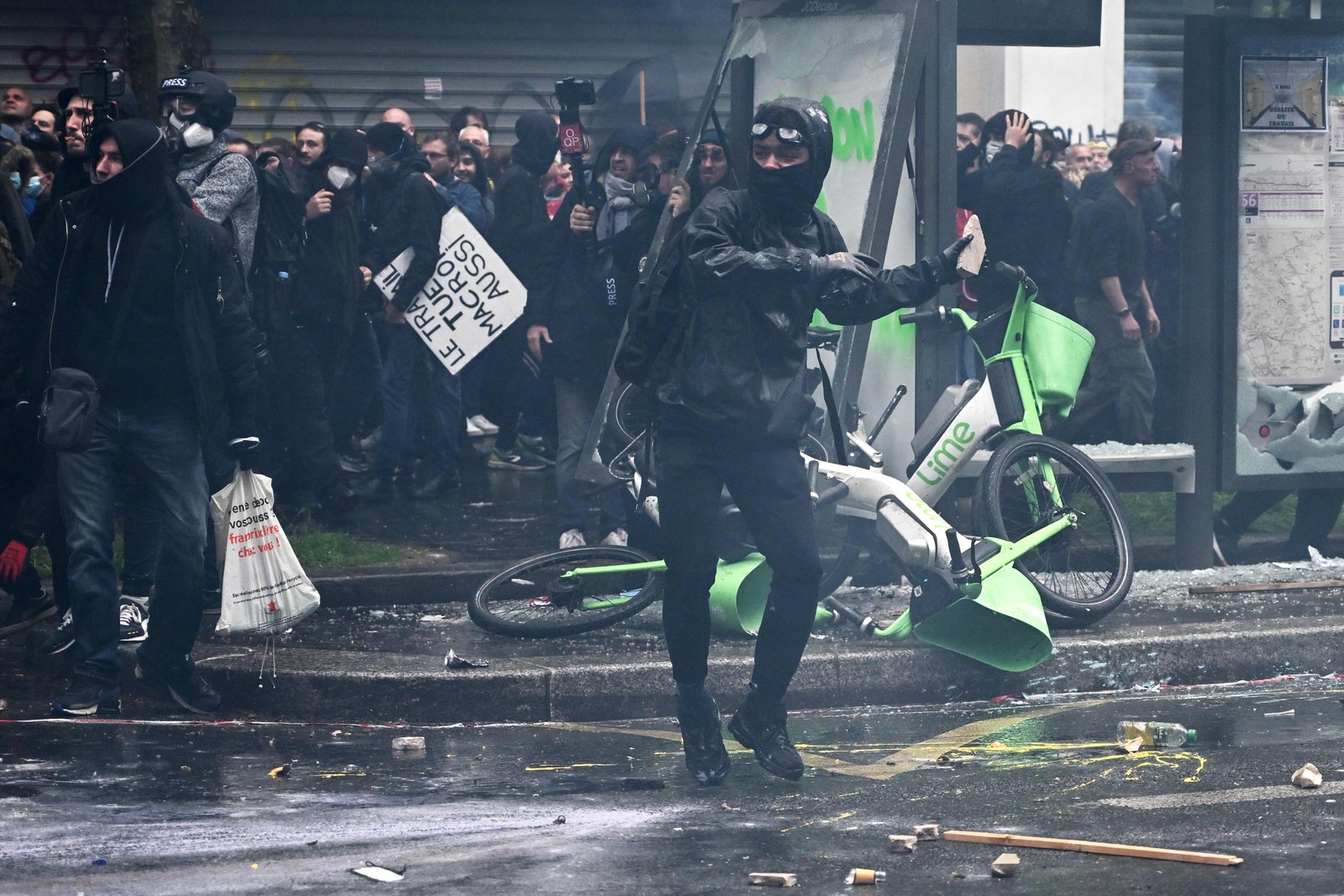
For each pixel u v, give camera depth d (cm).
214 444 759
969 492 944
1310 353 1038
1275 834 557
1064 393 882
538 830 575
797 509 625
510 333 1474
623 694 777
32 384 766
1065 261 1227
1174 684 836
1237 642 845
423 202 1188
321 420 1200
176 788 639
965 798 612
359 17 1911
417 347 1320
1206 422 1027
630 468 884
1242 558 1103
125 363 749
